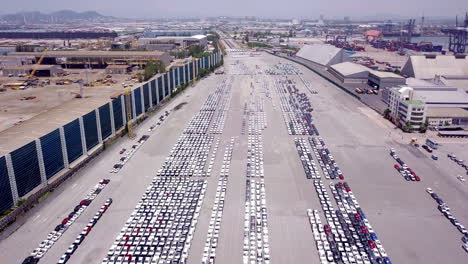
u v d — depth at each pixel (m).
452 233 97.56
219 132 178.50
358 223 101.19
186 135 173.88
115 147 157.12
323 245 92.75
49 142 120.31
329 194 117.38
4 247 91.19
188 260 87.69
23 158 108.31
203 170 135.00
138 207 109.25
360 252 89.94
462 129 177.12
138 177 129.25
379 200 113.56
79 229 98.69
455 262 86.56
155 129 182.88
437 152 150.75
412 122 176.50
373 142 163.38
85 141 143.12
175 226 100.56
